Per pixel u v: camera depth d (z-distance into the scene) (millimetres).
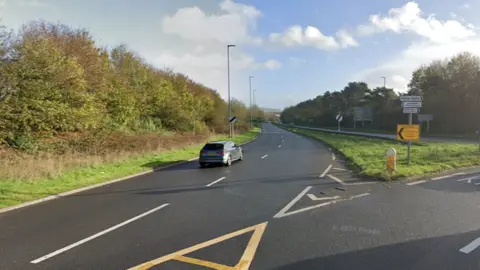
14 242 6086
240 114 63219
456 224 6773
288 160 19594
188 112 42562
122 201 9477
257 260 5121
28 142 17438
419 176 12750
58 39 23828
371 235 6188
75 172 14094
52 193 10430
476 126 41562
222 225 6988
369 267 4824
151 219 7523
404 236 6102
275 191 10586
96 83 24578
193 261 5109
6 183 11336
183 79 49531
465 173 13398
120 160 17781
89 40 25703
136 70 36688
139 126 33281
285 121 140750
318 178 12977
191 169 16641
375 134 45500
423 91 52438
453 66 48250
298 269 4785
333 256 5227
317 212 7906
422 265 4875
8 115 16500
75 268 4934
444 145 24984
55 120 18891
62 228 6914
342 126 77500
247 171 15430
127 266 4969
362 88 81000
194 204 8977
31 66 17438
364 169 14312
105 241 6082
